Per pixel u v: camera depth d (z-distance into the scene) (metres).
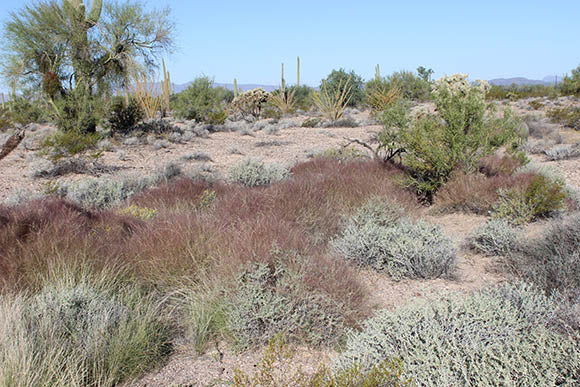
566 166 11.20
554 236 5.09
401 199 7.68
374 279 5.04
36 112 19.72
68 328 3.46
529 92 37.88
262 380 2.76
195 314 3.92
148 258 4.86
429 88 29.56
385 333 3.07
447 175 8.34
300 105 36.72
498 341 2.81
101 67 18.12
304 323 3.66
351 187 7.96
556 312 3.26
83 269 4.36
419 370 2.57
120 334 3.37
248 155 16.12
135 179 11.10
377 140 17.05
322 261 4.39
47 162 13.55
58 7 16.84
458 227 6.98
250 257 4.29
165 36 18.33
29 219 5.30
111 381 3.05
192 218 5.79
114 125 19.84
